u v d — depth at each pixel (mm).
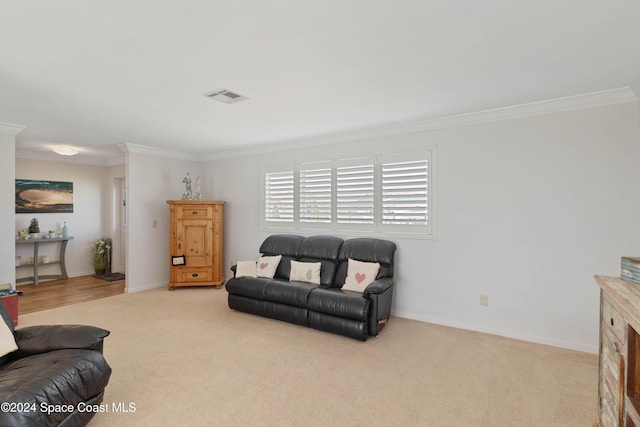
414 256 3881
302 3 1614
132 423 1983
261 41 1989
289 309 3666
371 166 4176
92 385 1878
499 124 3369
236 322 3758
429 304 3795
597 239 2951
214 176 5902
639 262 1648
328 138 4473
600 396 1801
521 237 3277
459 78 2551
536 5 1641
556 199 3111
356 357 2883
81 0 1571
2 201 3812
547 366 2713
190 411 2107
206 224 5363
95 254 6594
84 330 2098
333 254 4113
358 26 1829
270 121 3742
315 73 2451
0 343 1958
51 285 5711
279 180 5078
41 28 1822
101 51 2098
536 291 3215
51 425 1616
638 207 2803
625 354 1428
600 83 2658
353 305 3227
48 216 6098
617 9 1670
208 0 1586
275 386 2408
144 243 5324
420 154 3822
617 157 2863
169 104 3129
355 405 2182
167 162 5617
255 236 5379
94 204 6691
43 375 1694
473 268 3527
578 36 1938
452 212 3641
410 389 2373
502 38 1963
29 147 5266
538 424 2000
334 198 4500
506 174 3340
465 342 3209
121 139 4711
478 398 2264
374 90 2797
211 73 2443
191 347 3078
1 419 1416
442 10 1682
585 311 3002
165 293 5094
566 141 3057
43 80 2547
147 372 2604
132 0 1582
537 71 2426
